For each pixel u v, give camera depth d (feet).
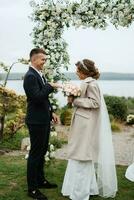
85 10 22.54
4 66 33.73
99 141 19.94
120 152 33.60
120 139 41.45
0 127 35.73
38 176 21.43
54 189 21.42
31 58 20.10
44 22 23.12
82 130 19.67
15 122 35.01
